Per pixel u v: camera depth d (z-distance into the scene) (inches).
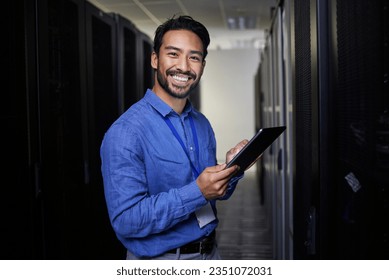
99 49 113.3
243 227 185.5
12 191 70.7
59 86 85.7
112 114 117.2
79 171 93.3
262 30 307.4
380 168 32.9
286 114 92.1
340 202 41.3
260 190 234.4
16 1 68.5
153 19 229.8
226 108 398.9
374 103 32.8
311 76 44.6
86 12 97.1
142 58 148.5
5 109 69.8
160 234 49.9
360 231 36.1
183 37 48.3
